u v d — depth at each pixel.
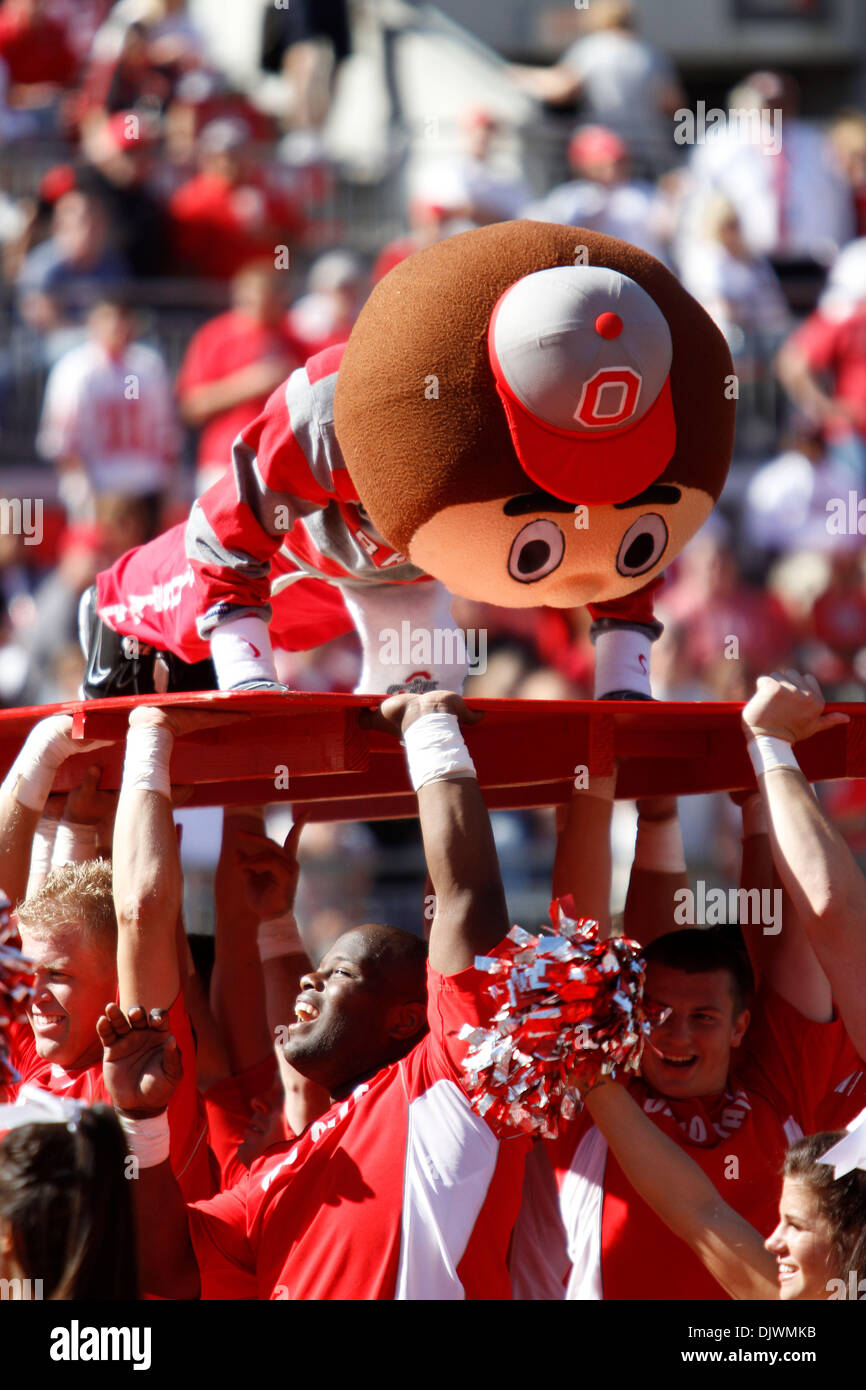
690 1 44.66
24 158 30.69
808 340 28.62
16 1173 7.19
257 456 9.51
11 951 7.84
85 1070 9.48
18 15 32.03
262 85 32.81
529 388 8.45
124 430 26.70
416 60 32.19
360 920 21.81
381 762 10.80
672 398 8.81
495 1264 8.34
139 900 8.46
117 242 28.84
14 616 26.38
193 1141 8.95
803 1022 9.86
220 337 27.09
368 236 30.55
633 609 10.23
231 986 11.02
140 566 11.11
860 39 44.66
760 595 26.59
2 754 11.16
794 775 8.86
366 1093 8.77
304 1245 8.40
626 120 32.22
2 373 28.05
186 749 9.97
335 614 11.82
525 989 7.78
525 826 23.20
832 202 30.59
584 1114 9.31
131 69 30.77
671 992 9.30
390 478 8.86
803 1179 7.71
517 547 8.90
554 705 8.86
